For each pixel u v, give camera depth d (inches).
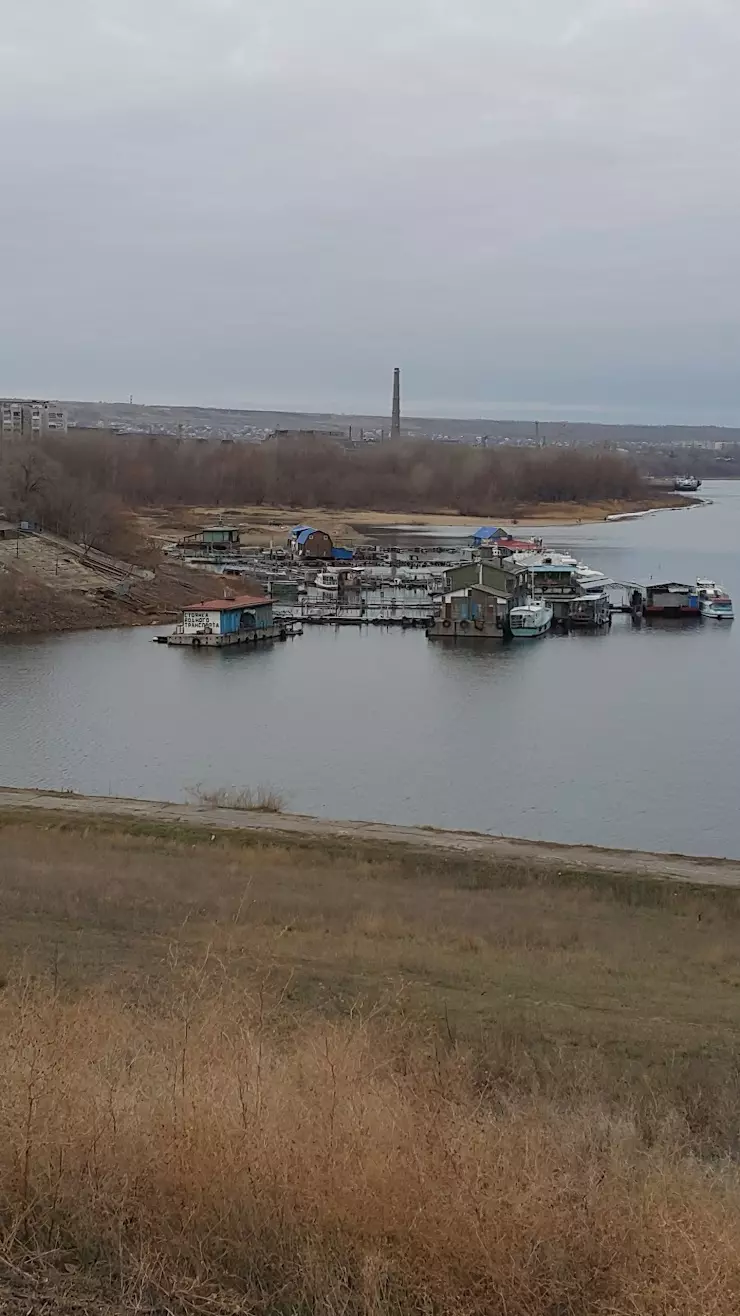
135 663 2625.5
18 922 664.4
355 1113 296.2
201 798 1270.9
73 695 2251.5
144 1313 222.4
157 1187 260.5
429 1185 257.9
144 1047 371.2
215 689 2342.5
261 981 541.3
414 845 999.0
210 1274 235.9
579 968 624.4
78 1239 244.2
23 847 940.6
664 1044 483.8
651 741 1878.7
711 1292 228.2
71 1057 334.3
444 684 2412.6
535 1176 266.5
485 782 1640.0
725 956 679.7
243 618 2997.0
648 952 681.6
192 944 626.8
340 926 700.7
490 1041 466.3
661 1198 265.9
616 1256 241.4
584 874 909.2
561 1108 382.6
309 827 1067.9
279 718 2070.6
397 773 1689.2
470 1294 233.1
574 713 2105.1
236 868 891.4
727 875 923.4
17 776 1652.3
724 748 1829.5
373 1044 415.8
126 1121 285.7
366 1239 244.1
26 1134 264.5
